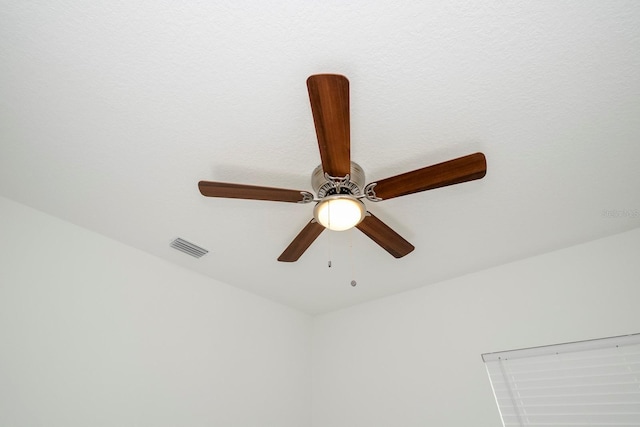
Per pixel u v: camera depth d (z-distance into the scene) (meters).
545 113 1.14
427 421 2.09
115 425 1.56
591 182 1.47
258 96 1.07
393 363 2.42
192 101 1.09
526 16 0.88
